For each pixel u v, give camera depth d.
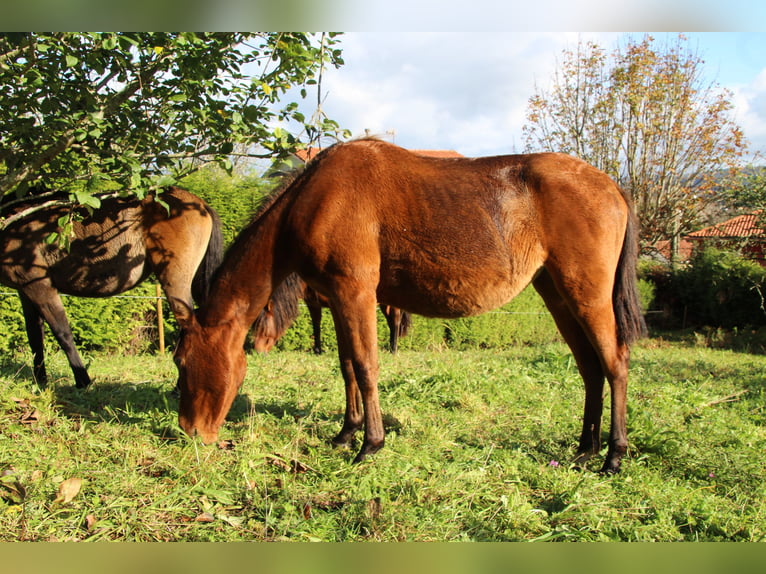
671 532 2.83
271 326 4.32
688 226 18.02
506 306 11.62
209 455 3.58
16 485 2.91
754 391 6.19
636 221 3.81
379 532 2.71
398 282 3.78
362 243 3.62
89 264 4.97
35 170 3.80
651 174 17.81
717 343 12.93
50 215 4.88
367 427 3.71
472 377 6.11
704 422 4.70
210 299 3.89
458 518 2.93
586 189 3.61
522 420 4.75
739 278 14.27
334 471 3.46
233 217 9.09
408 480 3.30
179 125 3.83
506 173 3.68
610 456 3.64
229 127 3.77
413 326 10.48
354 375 4.01
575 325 3.94
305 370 6.88
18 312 7.70
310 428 4.37
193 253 5.08
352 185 3.66
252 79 3.73
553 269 3.65
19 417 4.03
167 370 6.47
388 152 3.80
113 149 3.96
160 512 2.87
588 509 3.00
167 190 5.03
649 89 17.09
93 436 3.81
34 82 3.19
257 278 3.86
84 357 7.54
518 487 3.31
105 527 2.67
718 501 3.20
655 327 15.81
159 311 8.38
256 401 5.12
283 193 3.86
